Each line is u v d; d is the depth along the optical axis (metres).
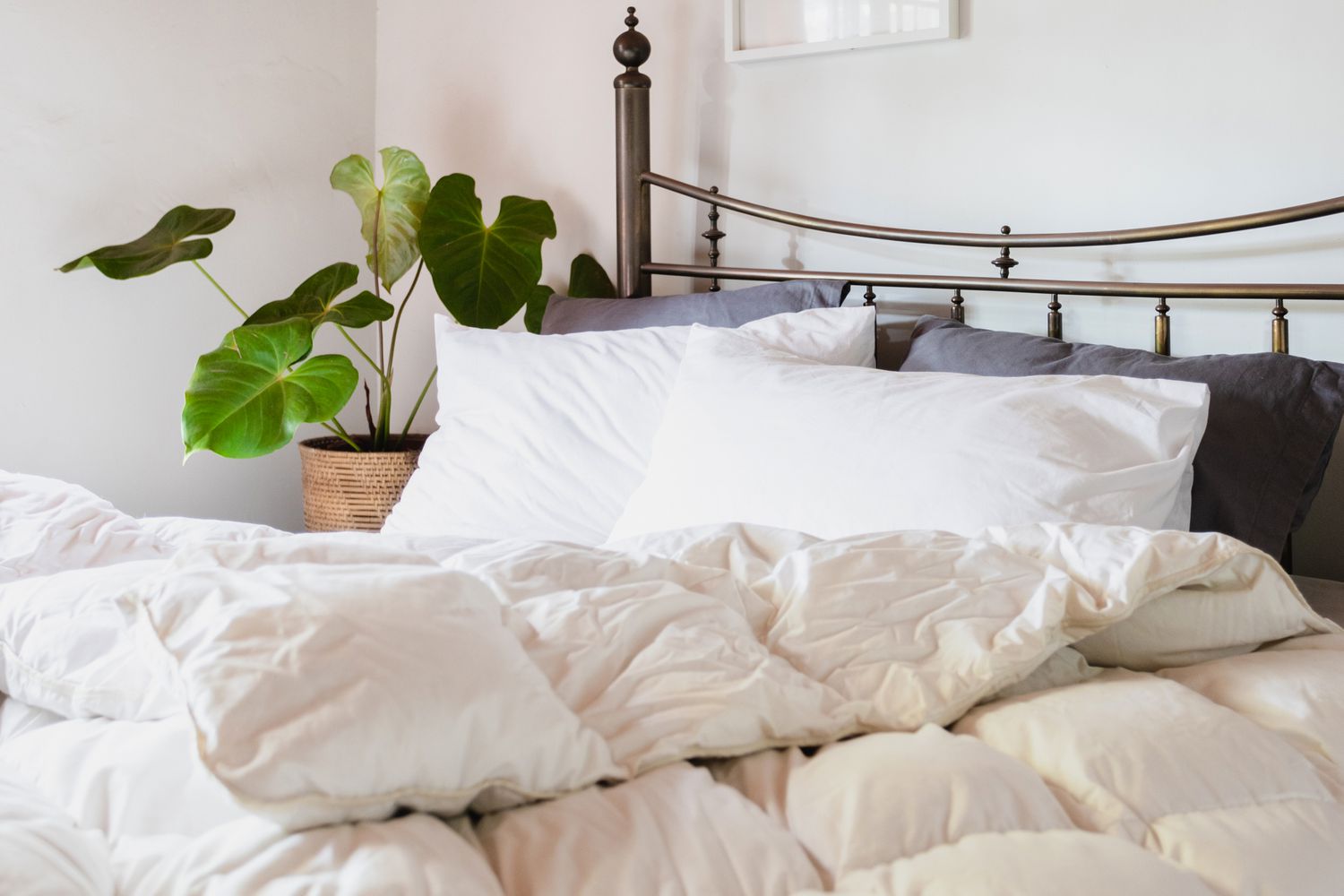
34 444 2.50
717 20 2.52
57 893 0.68
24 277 2.47
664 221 2.63
